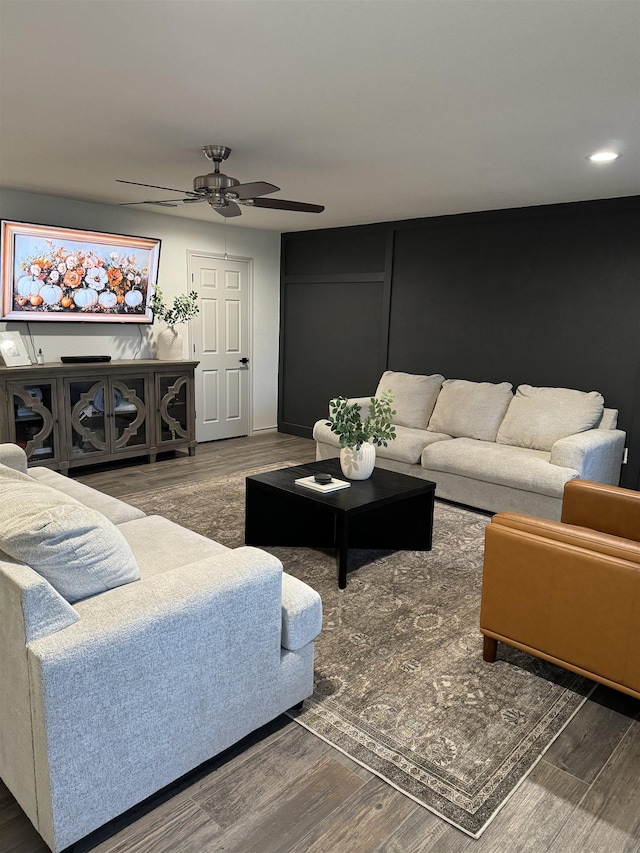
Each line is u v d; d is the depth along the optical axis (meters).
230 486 4.82
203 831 1.65
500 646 2.62
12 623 1.49
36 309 4.96
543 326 4.90
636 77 2.25
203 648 1.73
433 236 5.52
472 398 4.93
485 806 1.74
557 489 3.80
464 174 3.84
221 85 2.42
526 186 4.12
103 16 1.86
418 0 1.72
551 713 2.17
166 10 1.81
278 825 1.67
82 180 4.33
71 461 4.95
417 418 5.25
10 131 3.10
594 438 4.07
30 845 1.60
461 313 5.41
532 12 1.78
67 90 2.50
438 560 3.52
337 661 2.47
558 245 4.74
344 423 3.57
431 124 2.86
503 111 2.65
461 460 4.32
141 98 2.59
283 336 7.09
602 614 2.05
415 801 1.76
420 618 2.84
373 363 6.19
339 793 1.79
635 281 4.38
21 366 4.75
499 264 5.10
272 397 7.19
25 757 1.55
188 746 1.75
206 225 6.13
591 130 2.89
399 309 5.86
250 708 1.91
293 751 1.96
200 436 6.50
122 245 5.39
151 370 5.40
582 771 1.89
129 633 1.55
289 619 1.97
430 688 2.30
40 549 1.55
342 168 3.75
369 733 2.04
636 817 1.72
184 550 2.41
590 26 1.86
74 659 1.44
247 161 3.64
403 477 3.69
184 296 6.04
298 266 6.81
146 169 3.95
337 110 2.69
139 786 1.64
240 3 1.76
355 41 2.00
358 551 3.65
